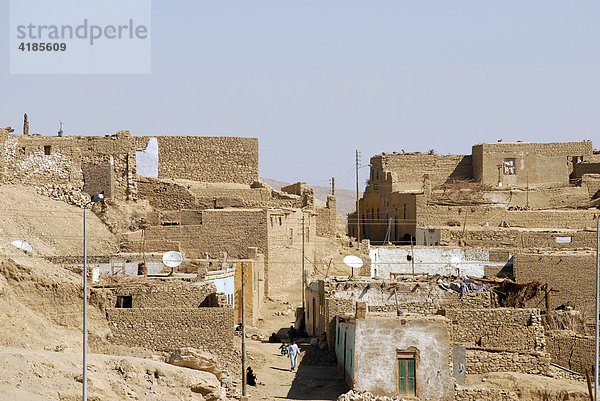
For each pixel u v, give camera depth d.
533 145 141.00
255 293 98.62
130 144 120.44
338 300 83.31
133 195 119.75
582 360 81.44
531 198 133.75
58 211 110.25
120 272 91.19
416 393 70.94
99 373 65.06
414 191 130.75
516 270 93.62
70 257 93.88
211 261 95.81
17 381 59.88
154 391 66.19
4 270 74.06
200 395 68.75
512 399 71.94
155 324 76.50
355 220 145.12
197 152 127.38
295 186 132.00
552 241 108.62
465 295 84.00
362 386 70.94
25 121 119.50
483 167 139.25
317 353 83.06
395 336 71.25
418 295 83.94
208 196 121.88
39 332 71.69
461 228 113.00
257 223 109.56
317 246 125.31
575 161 142.50
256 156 129.88
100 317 76.19
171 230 110.12
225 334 76.75
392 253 101.06
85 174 117.38
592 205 130.88
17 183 113.00
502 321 80.88
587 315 91.19
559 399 74.00
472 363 77.88
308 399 72.56
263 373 79.19
